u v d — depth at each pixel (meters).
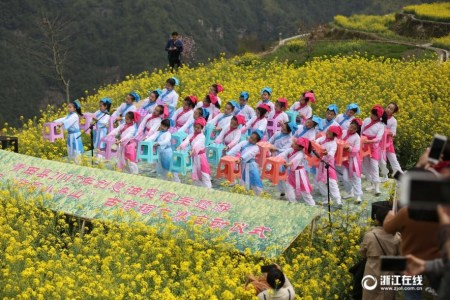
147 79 23.16
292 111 16.55
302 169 12.46
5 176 12.58
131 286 9.09
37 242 10.88
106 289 8.81
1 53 66.06
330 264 9.73
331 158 12.77
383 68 22.91
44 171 12.49
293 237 10.11
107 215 11.21
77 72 68.88
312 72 22.27
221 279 8.88
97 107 21.06
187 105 14.95
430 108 17.64
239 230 10.40
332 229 11.23
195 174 13.36
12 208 10.96
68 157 15.52
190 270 9.68
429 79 20.88
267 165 12.55
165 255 9.91
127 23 74.94
